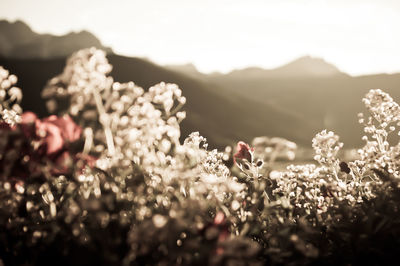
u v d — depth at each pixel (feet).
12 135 3.98
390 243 4.80
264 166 5.83
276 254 4.68
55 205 4.66
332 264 4.71
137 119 4.78
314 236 5.04
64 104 3.92
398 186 5.43
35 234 4.17
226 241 3.67
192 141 6.13
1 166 4.04
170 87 4.97
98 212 3.96
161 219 3.59
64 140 4.25
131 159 4.81
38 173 4.25
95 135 4.24
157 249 3.90
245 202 5.56
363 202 5.78
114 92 4.20
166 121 4.99
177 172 4.96
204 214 4.76
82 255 3.62
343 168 6.83
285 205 5.46
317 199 6.34
